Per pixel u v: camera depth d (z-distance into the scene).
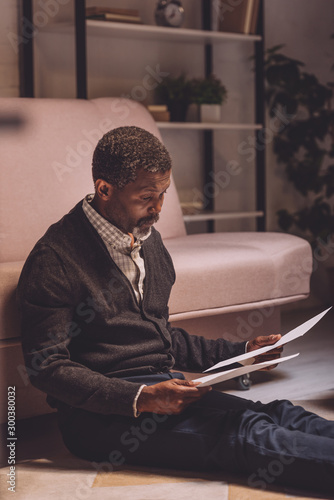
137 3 3.40
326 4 4.04
